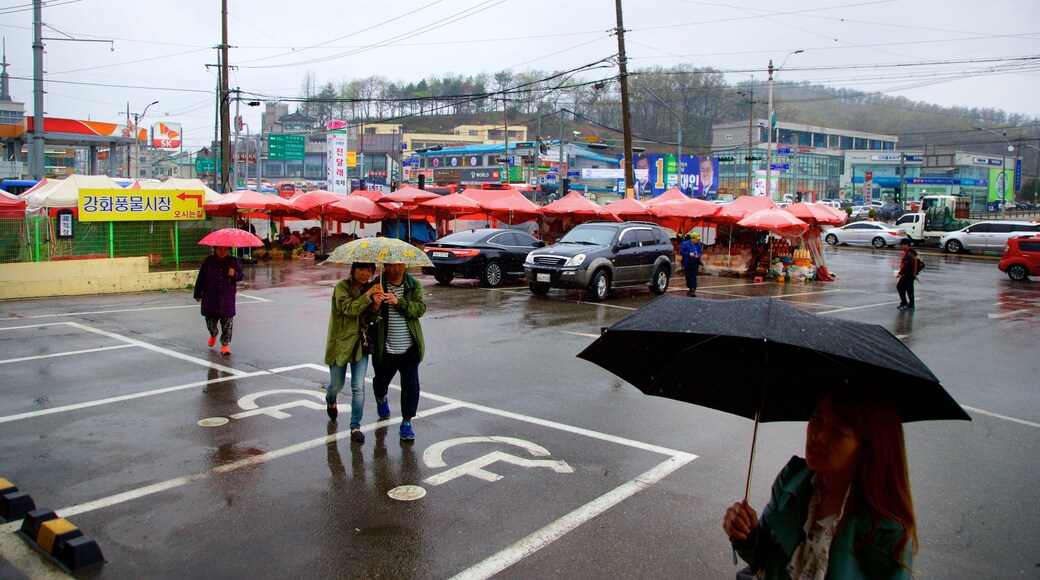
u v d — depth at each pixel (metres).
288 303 15.79
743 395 2.78
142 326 12.69
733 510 2.64
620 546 4.88
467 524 5.17
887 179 80.56
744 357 2.72
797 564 2.46
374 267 6.97
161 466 6.19
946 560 4.80
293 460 6.39
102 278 17.12
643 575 4.50
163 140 68.56
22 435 6.93
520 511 5.41
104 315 13.84
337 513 5.31
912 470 6.50
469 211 30.25
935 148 97.19
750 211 26.38
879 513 2.28
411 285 6.92
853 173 93.75
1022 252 24.28
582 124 103.69
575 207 28.91
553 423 7.59
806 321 2.37
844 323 2.43
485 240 19.98
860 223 42.94
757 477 6.15
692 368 2.79
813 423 2.43
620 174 58.84
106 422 7.37
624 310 15.80
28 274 16.16
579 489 5.84
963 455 6.93
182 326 12.74
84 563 4.45
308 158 106.06
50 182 20.28
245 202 24.59
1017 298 19.86
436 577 4.43
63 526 4.70
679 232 28.73
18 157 41.34
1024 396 9.22
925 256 36.44
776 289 21.75
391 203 28.45
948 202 41.88
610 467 6.34
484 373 9.73
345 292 6.90
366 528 5.08
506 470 6.23
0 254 17.55
